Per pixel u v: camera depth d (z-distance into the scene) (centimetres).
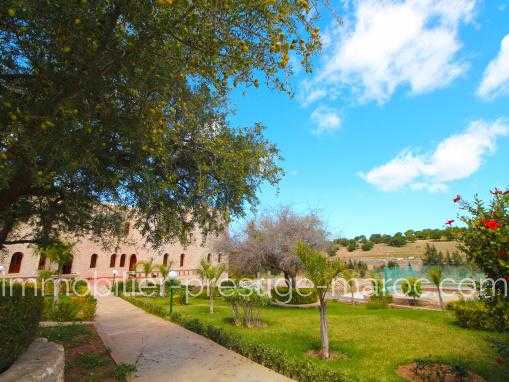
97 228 817
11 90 384
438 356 823
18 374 404
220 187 704
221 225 792
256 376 646
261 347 775
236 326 1276
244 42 345
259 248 1997
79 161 398
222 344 906
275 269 2106
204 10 330
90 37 340
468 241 507
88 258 3167
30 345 525
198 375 654
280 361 684
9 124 343
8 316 432
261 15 334
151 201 636
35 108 365
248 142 732
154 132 439
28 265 2606
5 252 898
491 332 1105
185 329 1141
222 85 412
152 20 330
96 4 321
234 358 770
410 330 1180
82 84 362
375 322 1348
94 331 1082
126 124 422
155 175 631
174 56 371
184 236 795
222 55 362
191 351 837
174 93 445
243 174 699
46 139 356
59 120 360
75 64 356
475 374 700
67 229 857
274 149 778
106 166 554
